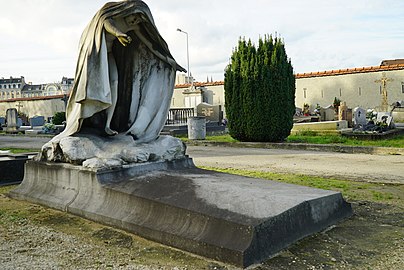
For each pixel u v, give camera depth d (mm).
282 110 13266
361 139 13734
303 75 27703
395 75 24312
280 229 3285
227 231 3193
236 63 13664
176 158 5305
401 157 9617
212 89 29516
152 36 5371
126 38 4742
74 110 5332
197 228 3389
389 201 4973
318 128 16922
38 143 16766
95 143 5027
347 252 3221
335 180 6523
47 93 71562
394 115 21422
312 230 3643
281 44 13461
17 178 6855
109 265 3070
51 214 4621
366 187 5887
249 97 13328
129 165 4727
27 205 5109
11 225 4203
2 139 19891
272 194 3771
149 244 3549
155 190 4051
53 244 3586
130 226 3863
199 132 15133
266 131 13297
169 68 5688
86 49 4984
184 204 3631
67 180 4863
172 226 3555
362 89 25531
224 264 3039
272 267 2941
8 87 78125
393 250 3268
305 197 3760
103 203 4312
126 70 5559
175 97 31641
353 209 4559
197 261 3125
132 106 5508
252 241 3031
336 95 26516
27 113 37594
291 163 8852
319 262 3023
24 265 3080
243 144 13266
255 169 7984
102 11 4930
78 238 3748
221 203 3553
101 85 4902
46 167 5211
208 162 9266
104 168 4523
